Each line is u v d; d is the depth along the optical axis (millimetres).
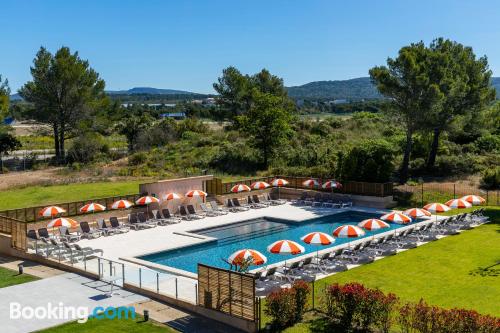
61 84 55844
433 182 39562
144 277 18781
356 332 13438
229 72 77688
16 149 60719
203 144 59938
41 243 22859
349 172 35938
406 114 36219
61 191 41062
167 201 31797
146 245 24734
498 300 16047
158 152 59031
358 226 21531
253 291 13688
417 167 43219
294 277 18312
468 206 25250
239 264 16312
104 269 20156
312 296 15820
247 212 33281
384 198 33500
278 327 13875
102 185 43875
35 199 37875
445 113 37062
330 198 35844
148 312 15078
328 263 20234
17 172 53281
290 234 28078
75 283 18594
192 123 69375
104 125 61219
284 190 38375
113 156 59938
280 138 51000
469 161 42969
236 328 14195
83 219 28516
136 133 65250
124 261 21812
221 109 79625
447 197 34375
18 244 22656
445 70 35688
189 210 32438
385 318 13234
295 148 54500
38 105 56781
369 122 65000
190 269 21656
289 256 22969
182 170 51281
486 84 39344
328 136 59062
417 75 34812
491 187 36938
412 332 13055
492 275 18703
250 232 28688
